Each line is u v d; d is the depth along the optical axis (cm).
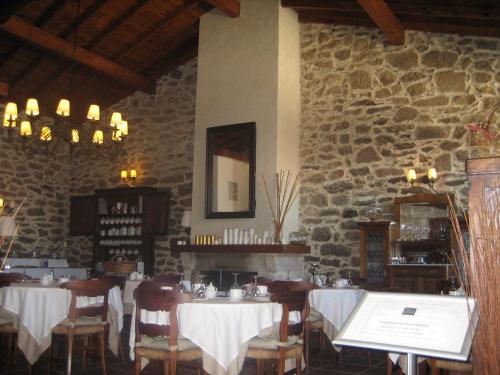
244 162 762
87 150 1017
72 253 1006
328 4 736
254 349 359
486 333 150
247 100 780
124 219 941
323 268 752
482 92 681
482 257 155
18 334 432
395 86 738
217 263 753
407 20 704
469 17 614
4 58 812
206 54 835
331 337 520
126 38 845
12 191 934
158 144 947
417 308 163
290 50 793
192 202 809
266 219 736
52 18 764
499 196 164
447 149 691
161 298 347
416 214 692
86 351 464
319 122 786
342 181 757
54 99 937
